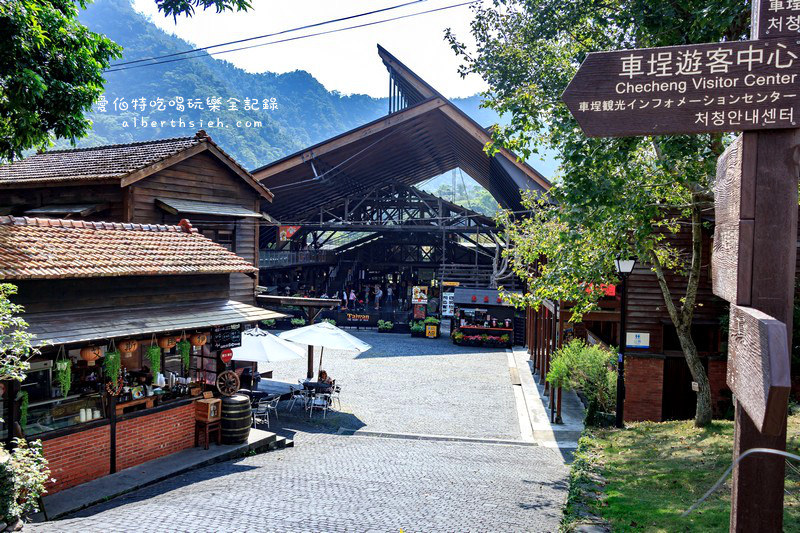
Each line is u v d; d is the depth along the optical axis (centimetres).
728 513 687
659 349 1736
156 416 1209
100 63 1251
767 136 286
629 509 729
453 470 1151
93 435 1074
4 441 902
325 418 1820
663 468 951
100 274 1095
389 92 3756
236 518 741
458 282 4131
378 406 2003
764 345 230
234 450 1293
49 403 1032
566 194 1007
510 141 1141
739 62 294
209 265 1357
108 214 1833
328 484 985
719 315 1727
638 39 1080
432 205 4803
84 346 1064
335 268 5472
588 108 313
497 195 5122
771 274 275
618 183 955
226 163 2097
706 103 297
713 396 1747
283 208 4288
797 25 287
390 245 5591
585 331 2405
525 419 1916
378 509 802
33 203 1950
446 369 2681
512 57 1430
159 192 1895
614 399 1622
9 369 712
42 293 1041
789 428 1042
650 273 1734
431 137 3803
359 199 4841
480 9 1469
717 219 329
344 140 3228
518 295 1443
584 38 1286
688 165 1020
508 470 1180
